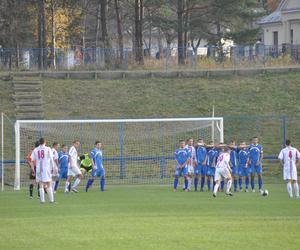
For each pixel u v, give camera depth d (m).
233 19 139.00
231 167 64.94
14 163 76.62
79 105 96.00
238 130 89.75
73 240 35.41
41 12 122.25
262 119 91.50
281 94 100.62
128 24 181.50
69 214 46.47
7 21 127.19
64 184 73.31
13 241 35.22
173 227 39.38
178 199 56.81
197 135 87.69
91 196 59.75
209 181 66.12
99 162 64.56
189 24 141.00
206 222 41.50
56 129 86.81
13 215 46.12
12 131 85.31
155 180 76.56
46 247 33.62
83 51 111.75
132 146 83.56
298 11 152.88
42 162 53.81
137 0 123.38
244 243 34.56
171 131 87.69
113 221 41.97
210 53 115.62
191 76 104.69
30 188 58.66
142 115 93.88
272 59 113.31
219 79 104.31
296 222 41.47
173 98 98.88
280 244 34.34
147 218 43.59
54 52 111.94
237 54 114.19
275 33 163.75
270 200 56.00
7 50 109.50
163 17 147.75
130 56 111.94
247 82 103.56
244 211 47.97
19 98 96.19
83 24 157.88
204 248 33.34
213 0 131.50
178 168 65.50
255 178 77.88
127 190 66.12
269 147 86.12
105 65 110.50
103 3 125.06
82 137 85.38
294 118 92.75
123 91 99.94
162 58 112.19
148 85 101.81
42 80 101.38
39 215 46.03
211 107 96.81
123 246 33.81
